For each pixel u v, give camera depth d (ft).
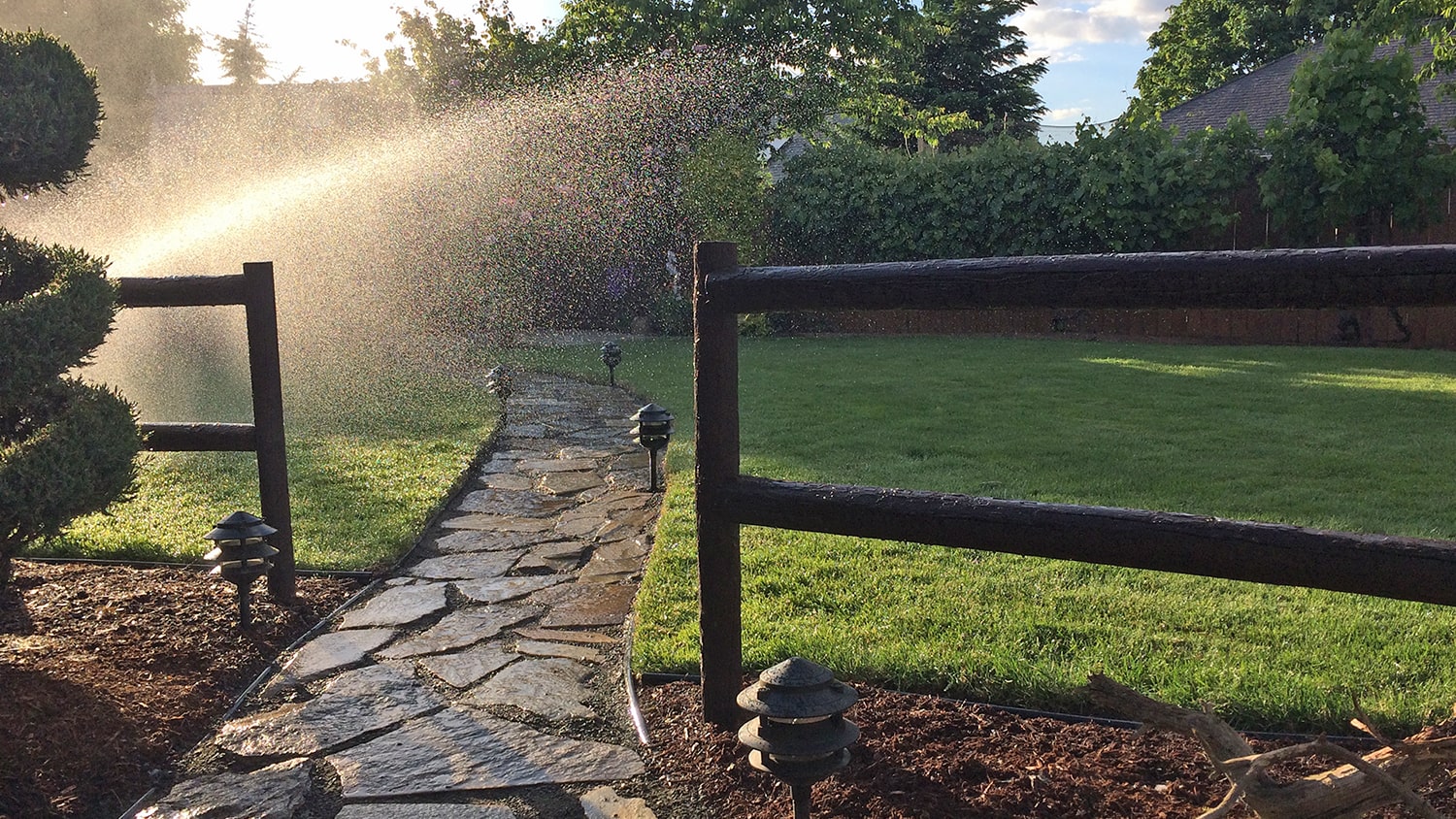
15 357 8.71
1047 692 8.68
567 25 59.67
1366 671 9.06
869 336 46.68
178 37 64.49
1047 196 45.11
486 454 22.39
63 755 8.11
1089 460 18.30
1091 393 26.55
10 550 8.96
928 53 100.12
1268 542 5.90
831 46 58.13
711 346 8.13
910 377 30.78
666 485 18.72
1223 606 10.92
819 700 6.17
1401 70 38.01
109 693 9.27
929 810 6.96
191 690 9.59
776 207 50.34
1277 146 39.83
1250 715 8.22
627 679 9.74
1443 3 39.37
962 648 9.77
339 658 10.66
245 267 11.81
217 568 11.09
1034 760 7.61
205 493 17.62
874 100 64.69
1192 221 42.34
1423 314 37.27
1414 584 5.51
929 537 7.14
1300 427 21.11
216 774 8.18
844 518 7.55
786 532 14.24
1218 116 59.16
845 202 48.91
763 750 6.13
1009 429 21.59
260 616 11.63
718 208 48.60
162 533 14.82
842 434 21.42
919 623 10.58
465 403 29.55
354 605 12.45
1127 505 15.03
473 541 15.42
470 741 8.66
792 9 56.65
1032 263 6.77
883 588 11.76
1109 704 5.42
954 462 18.28
